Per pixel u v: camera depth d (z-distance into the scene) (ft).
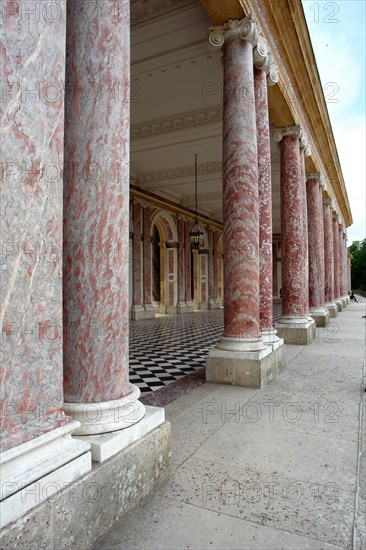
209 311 83.35
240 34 20.30
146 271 66.28
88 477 7.54
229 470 10.66
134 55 28.12
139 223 64.64
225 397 17.72
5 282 6.34
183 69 29.96
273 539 7.72
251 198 20.33
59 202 7.35
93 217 8.94
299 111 35.37
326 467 10.83
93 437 8.50
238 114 20.38
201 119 39.09
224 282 21.03
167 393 18.86
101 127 9.05
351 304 110.93
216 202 76.69
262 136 24.14
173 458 11.40
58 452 7.21
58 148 7.34
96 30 9.16
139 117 38.63
